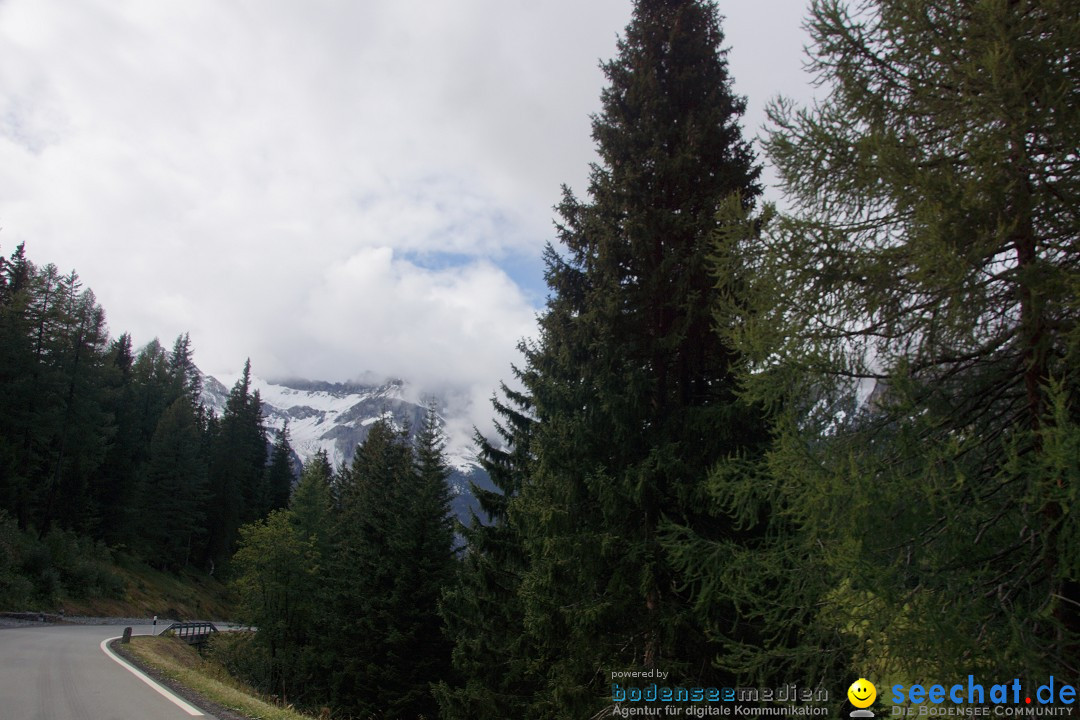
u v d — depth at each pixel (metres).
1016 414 5.47
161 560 62.09
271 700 18.09
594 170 11.63
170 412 70.38
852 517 5.00
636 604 9.43
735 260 6.49
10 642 18.89
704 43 11.59
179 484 64.88
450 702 15.13
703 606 7.52
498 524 17.00
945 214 4.93
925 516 5.08
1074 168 4.91
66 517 51.66
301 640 31.97
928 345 5.62
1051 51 4.73
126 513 58.78
